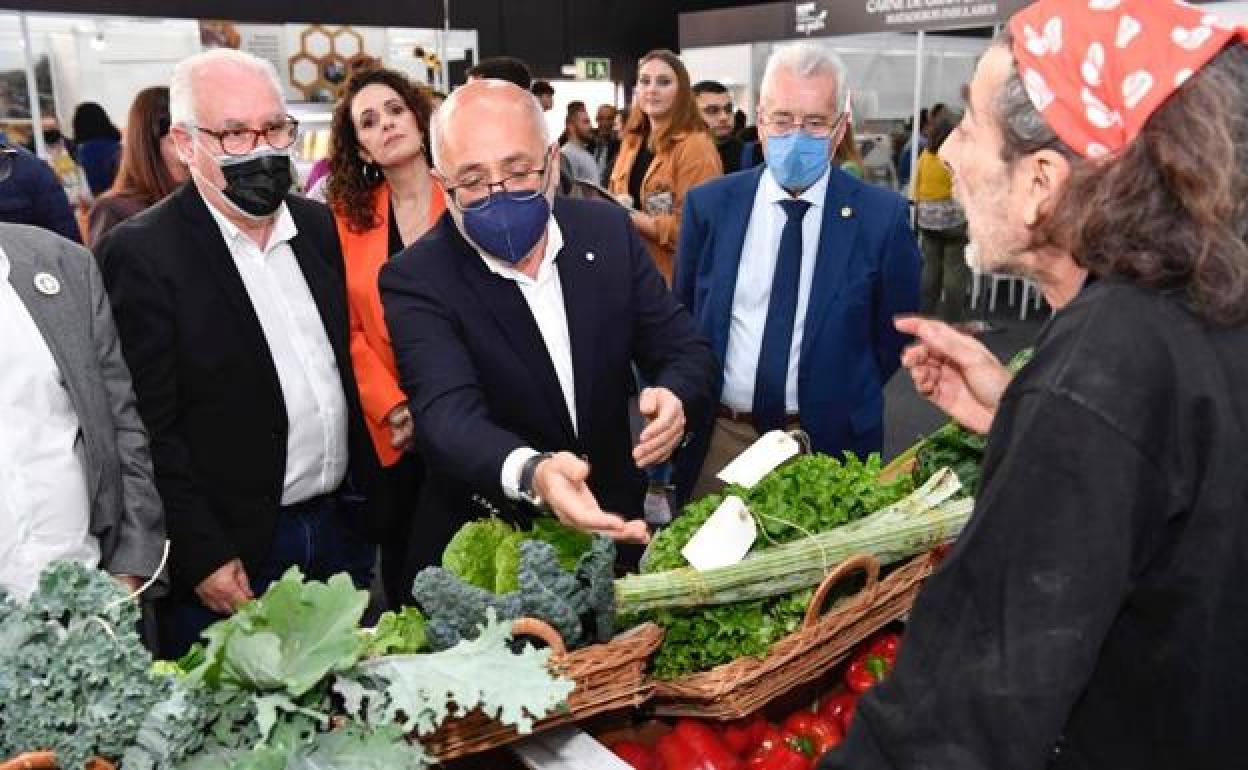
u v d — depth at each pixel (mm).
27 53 7410
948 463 1682
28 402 1589
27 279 1615
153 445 1969
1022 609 737
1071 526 730
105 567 1755
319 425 2168
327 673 1008
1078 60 792
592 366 1804
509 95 1596
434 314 1710
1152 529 749
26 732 847
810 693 1625
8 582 1568
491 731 1121
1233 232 748
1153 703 788
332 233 2260
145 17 7629
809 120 2246
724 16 8438
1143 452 734
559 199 1875
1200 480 745
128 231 1980
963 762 746
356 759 943
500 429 1559
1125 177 764
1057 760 840
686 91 3820
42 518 1597
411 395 1694
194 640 2168
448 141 1581
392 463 2342
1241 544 751
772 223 2408
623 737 1477
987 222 918
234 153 1924
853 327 2361
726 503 1338
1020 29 852
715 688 1265
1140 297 777
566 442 1800
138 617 959
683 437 1893
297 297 2146
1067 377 758
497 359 1724
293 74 8422
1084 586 723
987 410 1306
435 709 970
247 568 2104
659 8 13562
